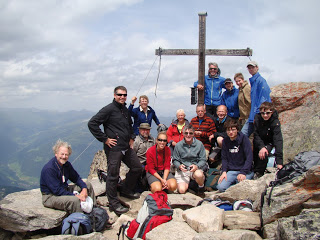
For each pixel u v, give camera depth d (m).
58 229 6.15
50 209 6.08
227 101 10.48
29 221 5.68
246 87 9.70
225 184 7.57
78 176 6.89
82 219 5.68
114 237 6.04
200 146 8.30
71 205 5.99
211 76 10.81
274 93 9.84
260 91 8.61
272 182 5.77
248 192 6.46
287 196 5.10
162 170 7.88
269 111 7.32
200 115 9.58
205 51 10.87
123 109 7.18
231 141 7.79
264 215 5.21
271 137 7.72
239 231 4.67
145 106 10.06
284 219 4.55
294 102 9.41
